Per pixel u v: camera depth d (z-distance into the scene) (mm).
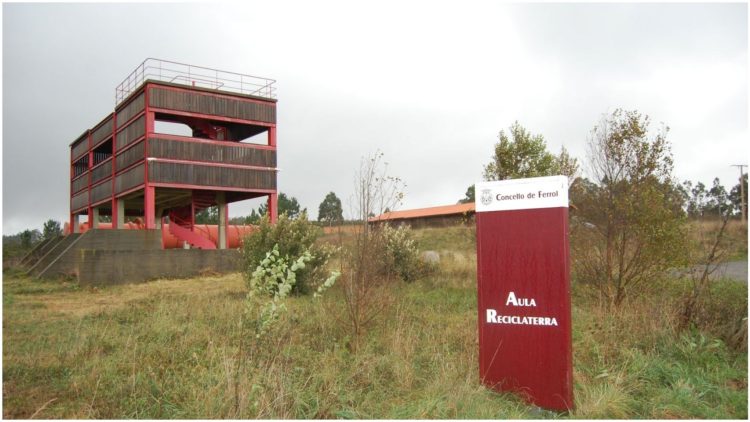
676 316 9406
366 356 7809
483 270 6828
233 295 16203
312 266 16234
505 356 6594
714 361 7934
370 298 9172
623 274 10977
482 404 6051
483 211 6895
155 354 8086
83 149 38062
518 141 17500
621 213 10953
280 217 17281
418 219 50156
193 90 28594
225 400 5672
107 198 32781
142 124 27828
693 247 11094
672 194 11406
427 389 6539
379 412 5965
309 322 10391
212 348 7664
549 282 6410
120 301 16922
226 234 32938
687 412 6145
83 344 8875
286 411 5645
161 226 36438
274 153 30969
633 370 7309
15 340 9609
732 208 10438
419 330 9859
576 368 7602
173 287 21578
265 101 30891
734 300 10656
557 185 6449
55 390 6672
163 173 27484
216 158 29078
